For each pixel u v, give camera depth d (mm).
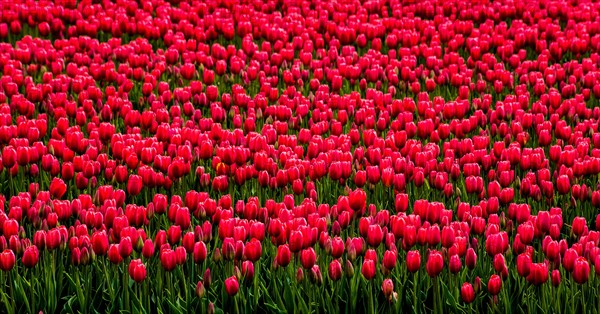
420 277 6891
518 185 8734
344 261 7398
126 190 8914
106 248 6672
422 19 15664
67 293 7098
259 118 10742
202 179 8469
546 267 6348
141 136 10289
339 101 10664
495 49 14180
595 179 8898
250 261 6652
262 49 13234
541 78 11805
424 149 9102
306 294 6797
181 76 12648
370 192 8570
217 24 14227
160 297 6879
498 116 10219
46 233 6801
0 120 9695
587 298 6852
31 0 15562
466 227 7016
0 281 6805
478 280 6625
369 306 6605
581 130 9914
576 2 15812
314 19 14617
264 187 8344
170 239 6926
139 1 16234
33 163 8984
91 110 10617
